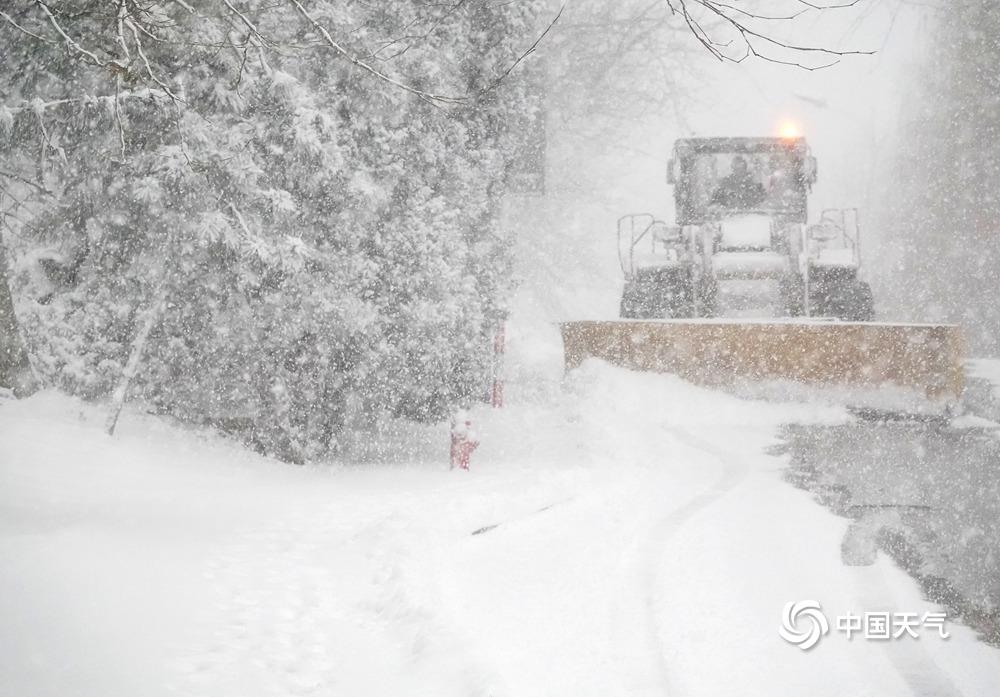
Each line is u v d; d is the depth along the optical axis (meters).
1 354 13.97
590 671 5.97
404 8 14.79
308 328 14.42
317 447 15.24
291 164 13.99
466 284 15.31
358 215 14.38
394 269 14.73
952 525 9.70
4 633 5.89
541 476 12.05
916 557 8.55
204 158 13.38
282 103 13.56
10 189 15.47
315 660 6.10
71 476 11.18
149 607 6.77
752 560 8.48
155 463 12.73
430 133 15.41
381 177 14.83
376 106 14.35
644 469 13.33
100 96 13.04
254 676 5.75
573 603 7.38
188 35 12.86
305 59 14.15
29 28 12.40
